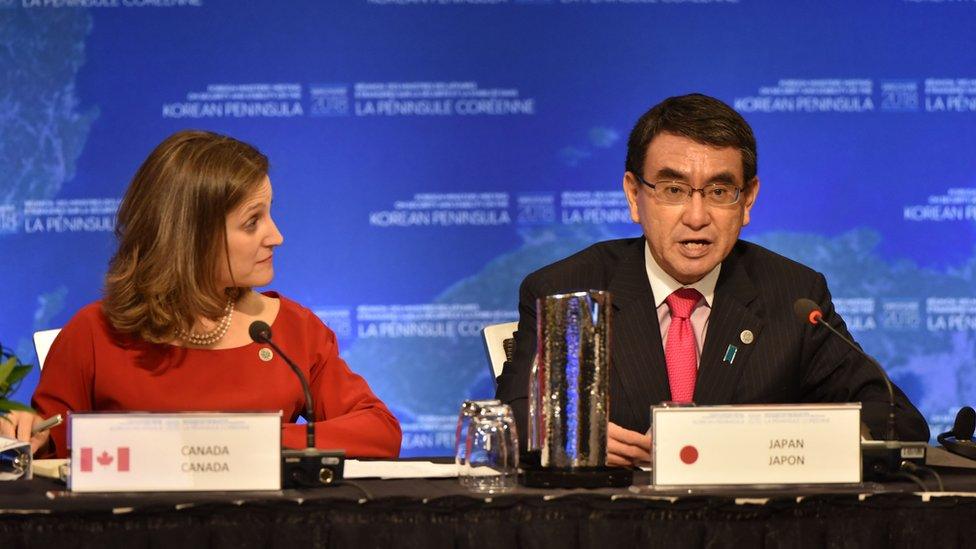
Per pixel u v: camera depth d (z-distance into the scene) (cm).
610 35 1345
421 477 562
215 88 1325
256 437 514
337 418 695
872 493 506
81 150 1319
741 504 498
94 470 512
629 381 710
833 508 504
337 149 1336
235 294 727
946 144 1351
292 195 1332
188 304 686
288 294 1334
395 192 1341
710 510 498
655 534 498
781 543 500
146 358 695
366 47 1334
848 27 1342
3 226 1314
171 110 1323
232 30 1325
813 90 1345
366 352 1345
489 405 546
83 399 695
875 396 700
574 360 533
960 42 1345
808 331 718
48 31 1315
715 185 682
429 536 495
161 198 685
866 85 1346
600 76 1345
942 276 1356
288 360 579
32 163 1316
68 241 1320
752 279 737
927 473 539
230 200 683
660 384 709
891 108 1348
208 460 512
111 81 1320
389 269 1343
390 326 1345
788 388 709
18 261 1316
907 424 658
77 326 702
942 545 505
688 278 725
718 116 686
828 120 1346
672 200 688
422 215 1343
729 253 743
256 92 1326
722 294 723
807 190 1349
